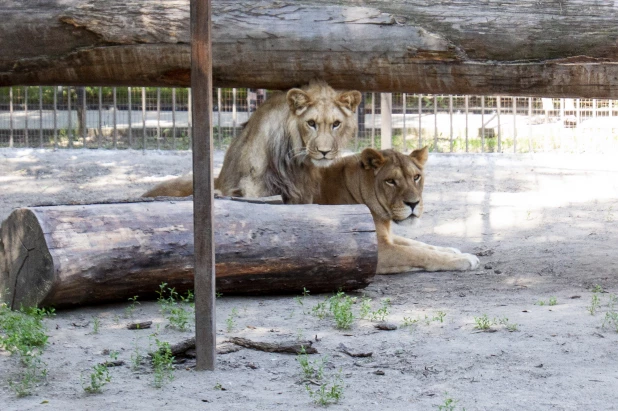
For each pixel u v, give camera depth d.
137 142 24.53
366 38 9.73
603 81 9.80
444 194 18.27
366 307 8.56
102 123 26.89
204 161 6.41
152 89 27.05
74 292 8.23
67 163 20.78
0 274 8.70
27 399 5.90
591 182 19.58
